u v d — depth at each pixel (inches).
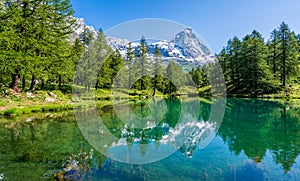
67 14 848.3
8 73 749.9
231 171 226.8
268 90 1424.7
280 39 1565.0
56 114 589.0
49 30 825.5
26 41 746.8
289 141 349.4
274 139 362.0
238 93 1473.9
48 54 859.4
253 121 537.6
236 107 849.5
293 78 1565.0
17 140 331.0
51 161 243.9
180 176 212.1
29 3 749.3
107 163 239.9
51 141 326.3
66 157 257.4
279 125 486.0
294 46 1576.0
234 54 1731.1
